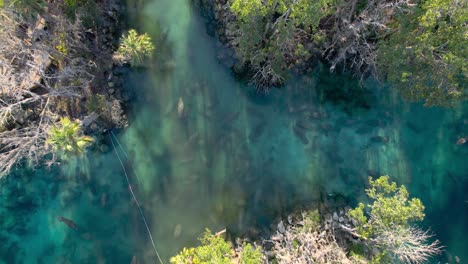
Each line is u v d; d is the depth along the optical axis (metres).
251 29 19.17
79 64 22.66
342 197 24.30
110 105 23.42
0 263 24.67
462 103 24.89
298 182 24.72
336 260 21.25
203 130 24.77
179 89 24.55
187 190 24.78
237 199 24.58
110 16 23.61
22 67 22.33
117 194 24.62
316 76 24.44
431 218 24.88
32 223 24.66
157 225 24.58
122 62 23.50
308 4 16.69
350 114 25.02
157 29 24.27
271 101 24.80
